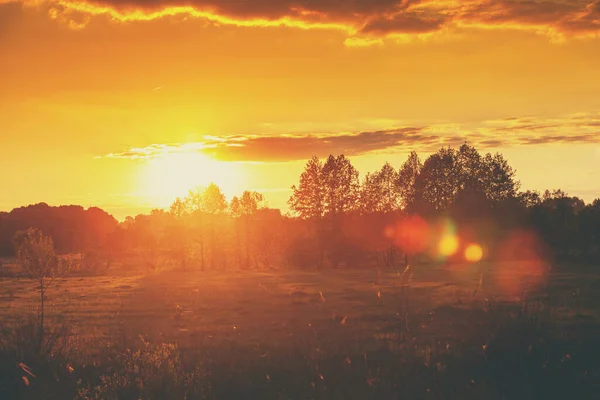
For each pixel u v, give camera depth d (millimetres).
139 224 167750
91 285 59750
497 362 11648
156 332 22344
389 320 18750
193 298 40469
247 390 10953
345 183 97438
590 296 27156
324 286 46844
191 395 10586
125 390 10773
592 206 80125
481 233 76688
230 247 104062
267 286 49812
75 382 12062
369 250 88125
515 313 13617
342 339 15812
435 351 13062
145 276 75562
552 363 11281
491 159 96312
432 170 96875
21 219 172875
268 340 18156
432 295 30062
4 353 13117
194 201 103125
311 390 10766
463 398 10039
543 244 68562
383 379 10977
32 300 42406
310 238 94250
